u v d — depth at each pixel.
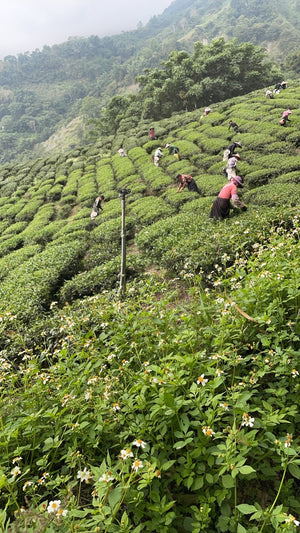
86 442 2.97
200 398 2.64
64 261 11.36
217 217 9.62
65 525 2.24
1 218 23.48
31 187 27.75
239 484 2.63
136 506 2.37
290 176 11.70
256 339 3.68
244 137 18.67
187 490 2.60
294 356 3.06
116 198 18.53
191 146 21.11
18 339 5.26
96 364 3.50
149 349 3.82
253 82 47.88
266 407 2.61
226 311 3.57
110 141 35.84
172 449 2.69
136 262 9.59
